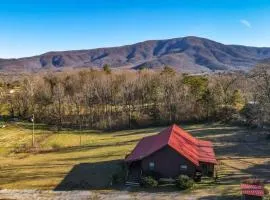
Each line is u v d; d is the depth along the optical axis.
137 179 51.12
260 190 41.28
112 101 122.88
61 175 57.84
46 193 48.75
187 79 127.69
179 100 112.38
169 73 147.25
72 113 121.88
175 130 62.00
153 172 50.22
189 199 42.81
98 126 110.06
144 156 50.44
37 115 121.06
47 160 70.25
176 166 49.84
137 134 95.31
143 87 125.81
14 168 64.56
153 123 109.81
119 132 102.19
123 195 45.75
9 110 128.75
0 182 55.47
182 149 51.94
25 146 85.25
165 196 44.41
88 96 123.06
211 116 109.06
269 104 85.88
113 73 162.12
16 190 50.84
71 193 48.19
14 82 179.38
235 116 102.44
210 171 51.94
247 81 123.62
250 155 65.56
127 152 72.12
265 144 74.75
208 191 45.44
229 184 48.00
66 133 102.19
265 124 89.12
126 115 112.56
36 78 148.75
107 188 49.25
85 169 60.91
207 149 59.06
